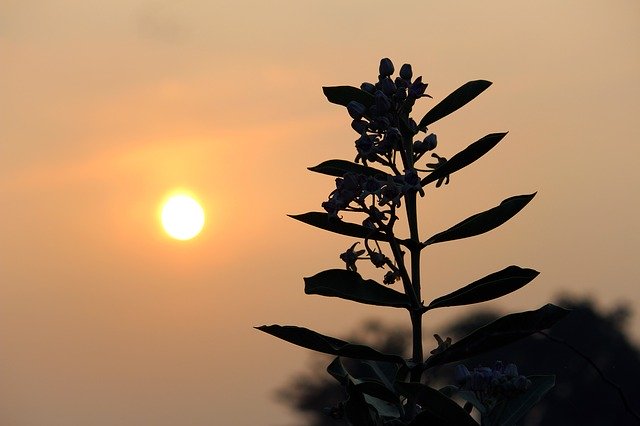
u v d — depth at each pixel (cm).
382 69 652
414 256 638
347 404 614
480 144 626
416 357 621
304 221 633
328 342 596
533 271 604
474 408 688
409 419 621
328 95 665
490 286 605
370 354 599
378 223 619
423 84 644
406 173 612
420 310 622
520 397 648
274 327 593
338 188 616
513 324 589
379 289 622
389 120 641
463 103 651
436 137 650
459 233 638
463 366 641
